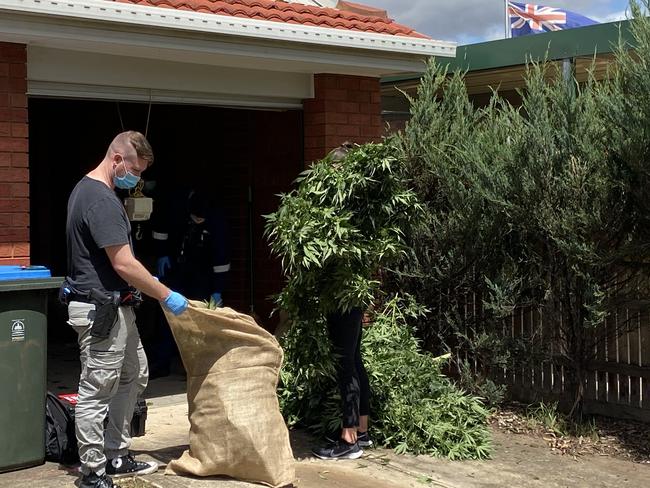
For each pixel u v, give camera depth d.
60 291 4.67
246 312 9.07
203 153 9.48
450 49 7.82
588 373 6.98
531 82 6.84
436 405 6.24
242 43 6.55
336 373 5.63
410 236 7.08
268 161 8.65
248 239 8.99
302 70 7.57
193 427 4.96
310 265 5.32
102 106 10.51
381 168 5.34
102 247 4.45
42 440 5.08
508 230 6.99
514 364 7.08
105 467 4.73
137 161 4.66
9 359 4.91
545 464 5.89
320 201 5.37
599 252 6.30
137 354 4.91
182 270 8.12
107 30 5.88
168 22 6.01
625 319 6.59
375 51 7.36
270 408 4.94
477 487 5.33
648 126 5.89
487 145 6.94
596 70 9.48
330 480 5.21
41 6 5.45
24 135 5.90
